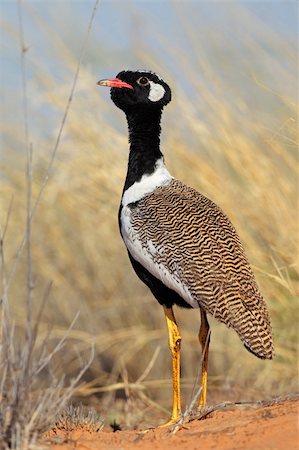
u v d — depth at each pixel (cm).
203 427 772
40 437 733
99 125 1388
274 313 1238
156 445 725
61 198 1438
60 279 1445
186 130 1343
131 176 972
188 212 900
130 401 1236
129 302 1411
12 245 1448
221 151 1290
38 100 1411
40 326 1408
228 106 1316
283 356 1239
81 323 1431
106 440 757
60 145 1413
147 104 976
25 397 710
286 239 1221
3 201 1462
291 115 1273
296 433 701
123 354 1365
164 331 1373
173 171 1309
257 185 1244
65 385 1305
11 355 727
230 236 885
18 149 1489
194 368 1359
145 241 900
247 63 1352
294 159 1247
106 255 1437
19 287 1441
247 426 745
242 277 857
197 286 855
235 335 1304
